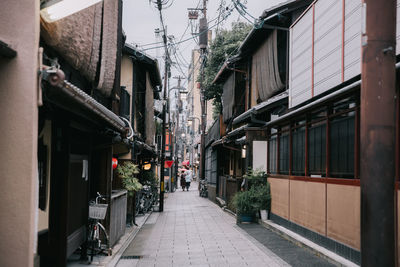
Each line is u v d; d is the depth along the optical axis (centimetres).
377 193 352
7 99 448
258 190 1463
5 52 429
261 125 1609
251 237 1193
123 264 863
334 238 862
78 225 795
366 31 367
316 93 1033
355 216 758
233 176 2094
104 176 989
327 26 970
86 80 813
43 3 515
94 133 873
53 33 533
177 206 2419
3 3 453
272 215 1414
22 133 446
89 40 703
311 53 1077
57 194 663
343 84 878
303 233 1074
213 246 1073
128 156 1488
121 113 1343
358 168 754
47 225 650
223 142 1978
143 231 1389
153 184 2186
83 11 651
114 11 961
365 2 370
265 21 1444
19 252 445
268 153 1490
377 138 355
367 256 355
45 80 444
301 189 1092
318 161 980
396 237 599
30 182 446
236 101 2170
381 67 360
